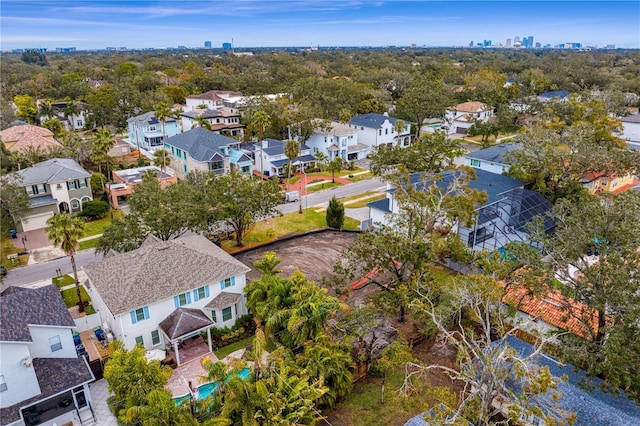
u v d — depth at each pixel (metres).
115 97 110.62
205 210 42.28
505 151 59.00
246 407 21.88
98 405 26.64
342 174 74.56
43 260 44.78
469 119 100.06
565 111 78.75
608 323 25.95
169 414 20.89
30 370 23.59
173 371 28.94
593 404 22.81
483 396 20.33
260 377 23.83
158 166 66.62
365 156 85.56
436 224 39.38
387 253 32.28
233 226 46.78
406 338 31.72
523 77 138.12
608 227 26.83
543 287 27.83
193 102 121.88
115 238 38.03
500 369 20.67
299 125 80.94
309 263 43.59
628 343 23.27
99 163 61.09
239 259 44.44
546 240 29.78
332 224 51.59
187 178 55.06
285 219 54.91
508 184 48.81
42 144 70.00
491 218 43.53
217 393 23.20
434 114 88.19
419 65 189.00
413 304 26.03
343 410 26.05
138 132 89.00
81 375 25.62
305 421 22.81
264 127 77.12
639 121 83.12
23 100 111.69
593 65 189.62
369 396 27.12
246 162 70.62
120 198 60.31
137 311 29.55
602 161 47.22
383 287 33.56
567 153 49.00
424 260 32.22
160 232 41.00
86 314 35.25
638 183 65.88
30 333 24.34
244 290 33.03
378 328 32.38
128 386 22.95
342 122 91.25
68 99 123.88
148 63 190.38
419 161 55.34
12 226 51.03
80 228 34.50
